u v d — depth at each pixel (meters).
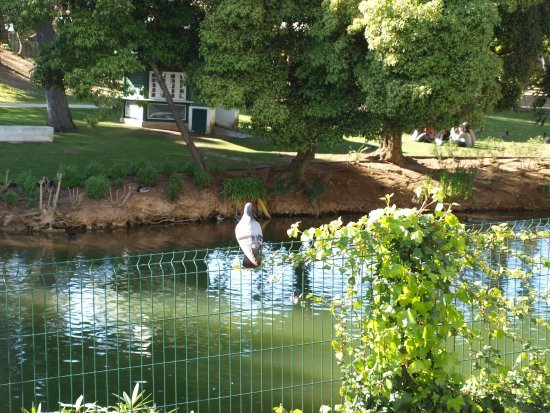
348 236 8.61
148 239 28.38
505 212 35.41
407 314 8.59
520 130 51.12
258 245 8.55
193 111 43.69
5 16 31.23
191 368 15.95
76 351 16.70
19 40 60.62
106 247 26.83
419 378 8.91
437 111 28.58
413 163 38.19
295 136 31.23
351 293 9.01
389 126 31.38
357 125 31.30
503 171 38.41
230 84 29.62
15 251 25.59
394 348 8.74
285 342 17.34
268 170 34.78
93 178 30.53
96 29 29.78
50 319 18.45
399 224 8.59
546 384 9.62
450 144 40.38
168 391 14.87
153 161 35.94
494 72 28.67
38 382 15.15
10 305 19.34
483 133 49.66
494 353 9.46
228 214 32.12
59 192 30.88
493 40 32.59
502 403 9.36
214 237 29.11
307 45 30.56
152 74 43.25
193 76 31.08
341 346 9.32
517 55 33.69
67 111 40.34
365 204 34.44
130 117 44.06
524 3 31.17
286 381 15.34
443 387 8.86
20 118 42.47
